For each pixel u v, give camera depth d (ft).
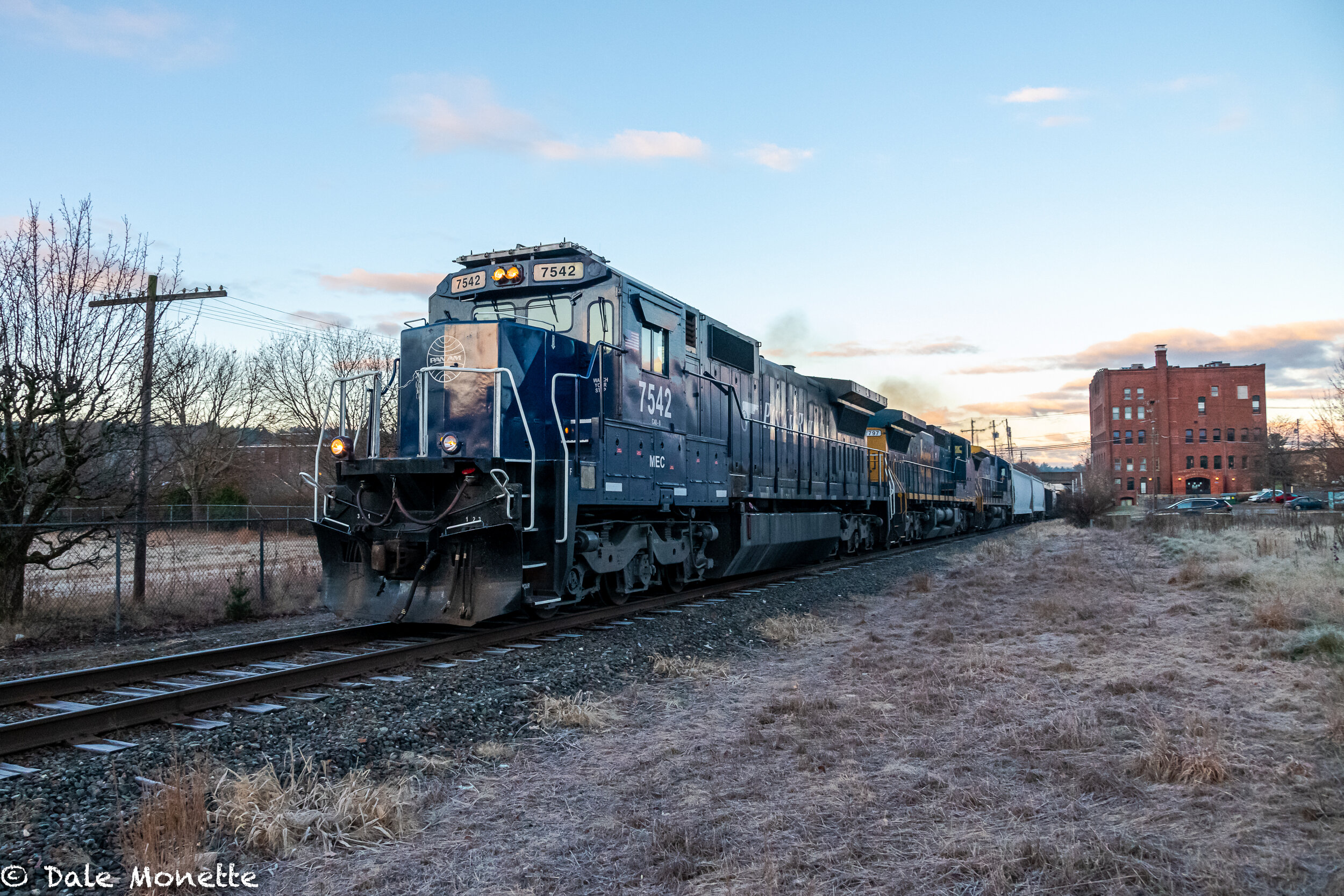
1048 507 237.66
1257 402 293.23
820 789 17.83
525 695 25.72
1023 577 59.67
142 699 21.80
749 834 15.67
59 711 23.63
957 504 118.52
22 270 38.96
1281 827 14.90
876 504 84.53
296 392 144.66
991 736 21.17
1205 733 19.61
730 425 50.03
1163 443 301.02
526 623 35.65
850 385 72.08
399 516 33.42
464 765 20.40
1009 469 168.04
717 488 47.88
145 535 45.19
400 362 36.86
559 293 38.88
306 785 18.02
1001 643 34.06
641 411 39.70
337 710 22.74
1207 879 12.90
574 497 33.60
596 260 38.40
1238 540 80.38
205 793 17.04
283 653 31.30
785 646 36.22
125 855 14.61
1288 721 21.25
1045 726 21.53
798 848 14.88
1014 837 14.74
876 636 36.47
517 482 33.14
